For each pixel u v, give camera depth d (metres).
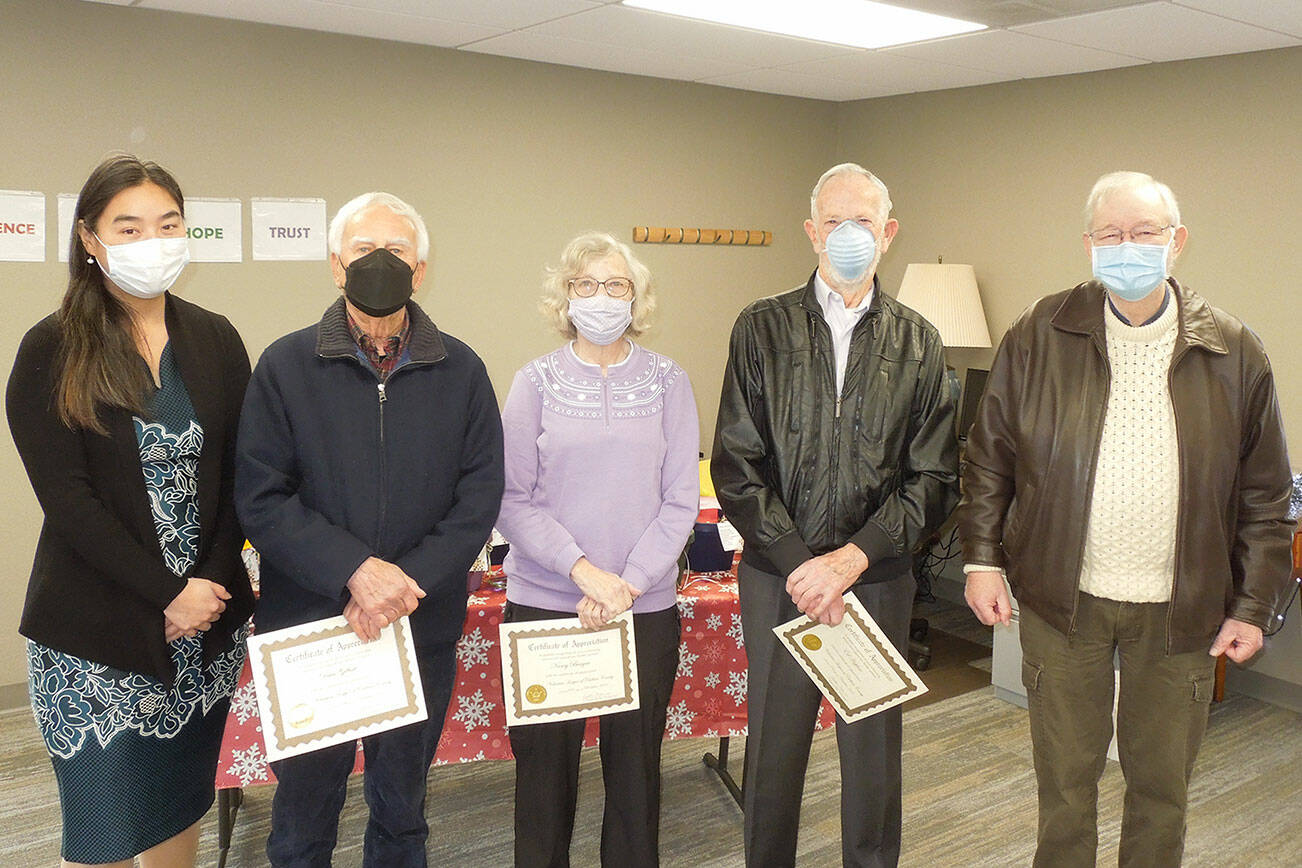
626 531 2.03
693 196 5.17
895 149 5.36
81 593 1.69
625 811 2.11
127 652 1.70
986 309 4.99
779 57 4.27
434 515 1.84
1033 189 4.72
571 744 2.08
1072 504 1.99
